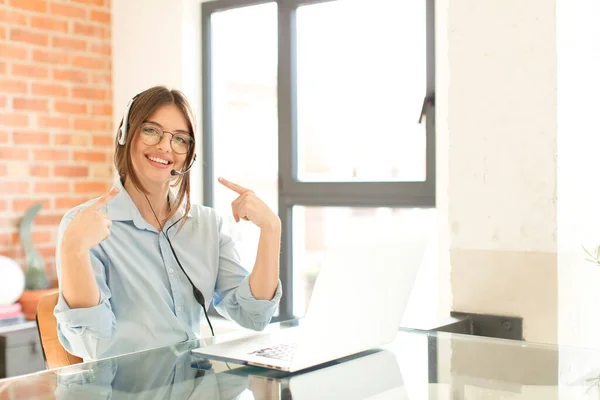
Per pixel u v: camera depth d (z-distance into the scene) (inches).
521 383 51.8
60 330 77.7
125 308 79.3
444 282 115.8
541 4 103.0
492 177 108.3
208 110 156.3
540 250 104.3
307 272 147.4
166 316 80.3
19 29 143.2
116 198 82.2
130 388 49.3
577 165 106.7
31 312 135.0
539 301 104.6
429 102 127.3
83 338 77.0
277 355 58.7
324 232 143.9
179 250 84.4
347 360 59.1
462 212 111.2
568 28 104.4
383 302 61.9
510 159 106.6
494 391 49.5
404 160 132.6
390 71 133.9
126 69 159.0
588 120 109.4
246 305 81.0
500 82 107.1
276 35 147.0
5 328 127.0
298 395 47.5
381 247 59.4
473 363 58.1
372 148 136.7
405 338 69.3
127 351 78.0
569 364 58.0
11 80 142.0
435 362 58.5
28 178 144.9
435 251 124.0
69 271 69.0
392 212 133.8
